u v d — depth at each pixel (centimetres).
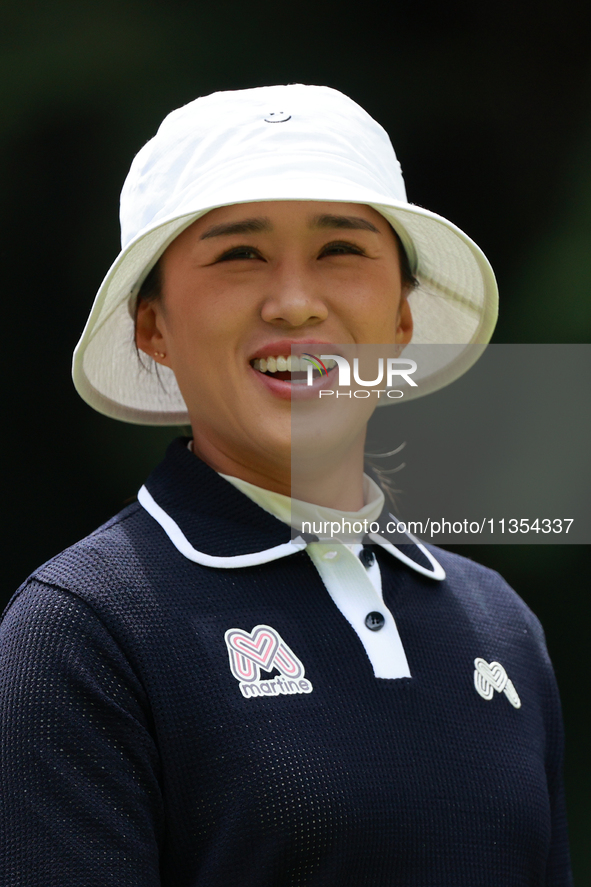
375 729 514
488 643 612
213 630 512
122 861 456
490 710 575
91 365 637
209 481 577
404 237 619
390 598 588
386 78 1466
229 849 471
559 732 650
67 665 482
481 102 1469
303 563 555
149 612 509
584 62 1470
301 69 1442
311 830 475
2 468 1421
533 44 1478
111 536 548
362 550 596
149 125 1398
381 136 603
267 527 562
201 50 1420
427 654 575
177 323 569
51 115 1400
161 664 495
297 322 542
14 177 1402
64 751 468
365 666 531
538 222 1458
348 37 1456
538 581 1448
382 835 494
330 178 539
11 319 1421
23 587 527
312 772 486
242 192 523
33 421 1427
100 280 1411
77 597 501
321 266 557
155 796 482
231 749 484
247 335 550
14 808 462
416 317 702
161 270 582
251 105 568
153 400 684
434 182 1462
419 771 517
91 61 1405
